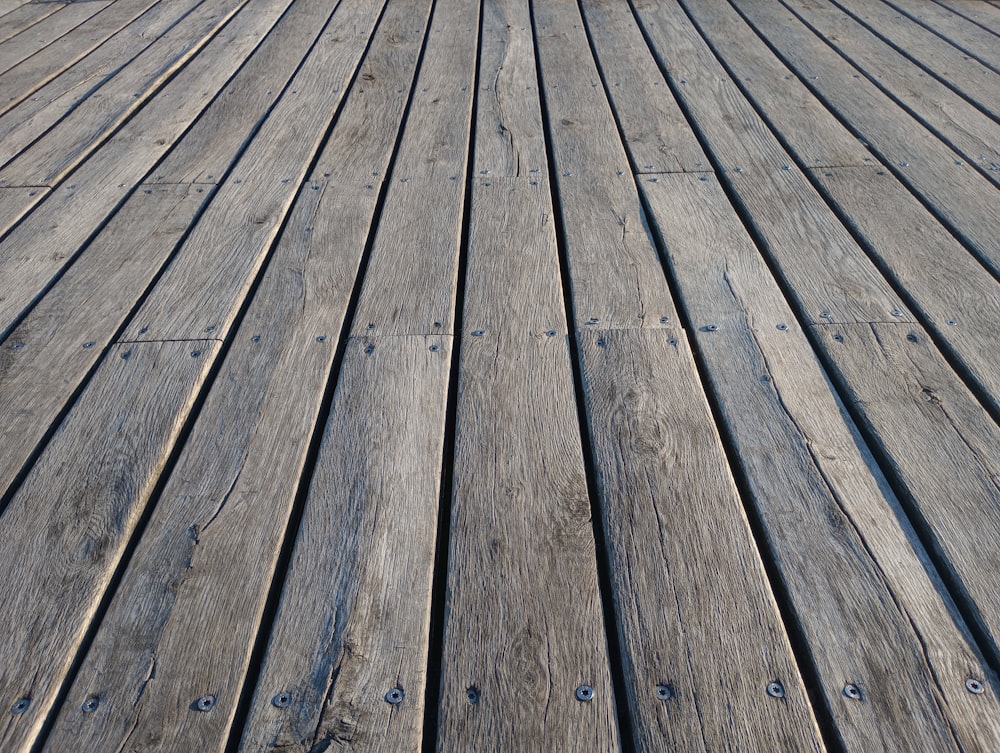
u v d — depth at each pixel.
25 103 3.01
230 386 1.69
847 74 3.01
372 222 2.26
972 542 1.32
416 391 1.66
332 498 1.44
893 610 1.24
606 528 1.38
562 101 2.89
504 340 1.80
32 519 1.42
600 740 1.09
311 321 1.87
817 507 1.40
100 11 3.97
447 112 2.83
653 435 1.55
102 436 1.58
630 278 1.98
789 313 1.85
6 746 1.10
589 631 1.22
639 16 3.62
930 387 1.62
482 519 1.40
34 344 1.83
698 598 1.26
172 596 1.29
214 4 3.96
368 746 1.09
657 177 2.40
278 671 1.18
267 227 2.22
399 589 1.29
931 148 2.50
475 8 3.81
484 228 2.20
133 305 1.95
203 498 1.45
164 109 2.92
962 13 3.57
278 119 2.82
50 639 1.23
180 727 1.12
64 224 2.28
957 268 1.97
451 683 1.16
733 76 3.03
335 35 3.53
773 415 1.58
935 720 1.10
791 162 2.46
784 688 1.14
